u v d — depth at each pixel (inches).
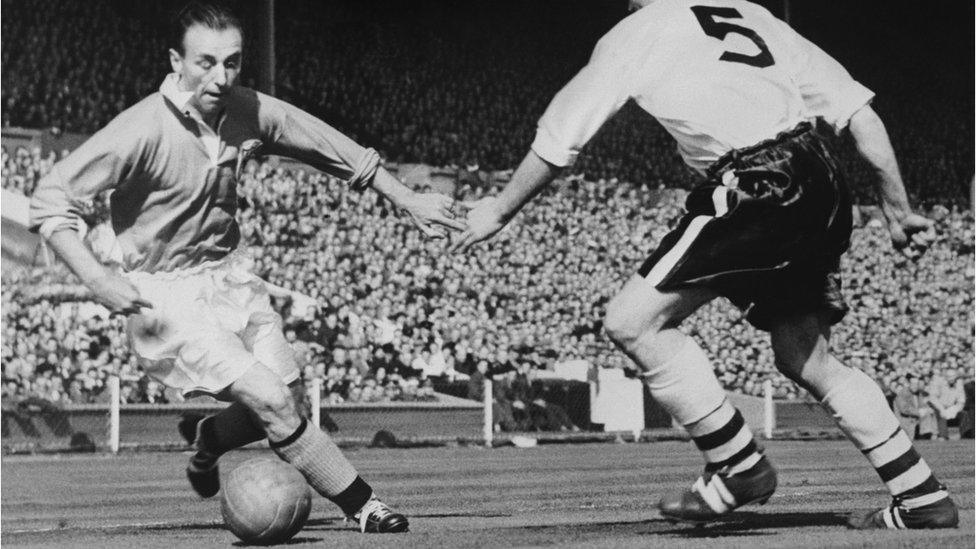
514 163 1352.1
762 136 158.6
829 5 1636.3
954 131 1574.8
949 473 378.3
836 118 165.3
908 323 1163.9
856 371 169.6
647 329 160.9
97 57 1130.0
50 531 201.2
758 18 167.6
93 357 705.6
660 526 179.2
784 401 864.3
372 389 762.2
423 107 1343.5
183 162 180.9
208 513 254.1
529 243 1071.0
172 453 633.0
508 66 1424.7
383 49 1352.1
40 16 1091.9
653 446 712.4
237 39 177.8
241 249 194.2
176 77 180.4
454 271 975.6
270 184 983.0
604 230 1139.9
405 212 195.8
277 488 157.3
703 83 159.3
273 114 189.6
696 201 160.1
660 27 161.5
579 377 898.7
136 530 199.5
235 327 188.7
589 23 1492.4
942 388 899.4
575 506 255.3
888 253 1225.4
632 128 1341.0
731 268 156.9
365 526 177.3
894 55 1606.8
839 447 671.1
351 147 193.2
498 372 837.8
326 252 938.1
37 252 770.2
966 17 1593.3
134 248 184.4
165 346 181.3
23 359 661.9
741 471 166.4
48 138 1019.9
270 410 175.3
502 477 398.9
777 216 155.4
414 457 573.9
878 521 170.7
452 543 152.3
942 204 1497.3
